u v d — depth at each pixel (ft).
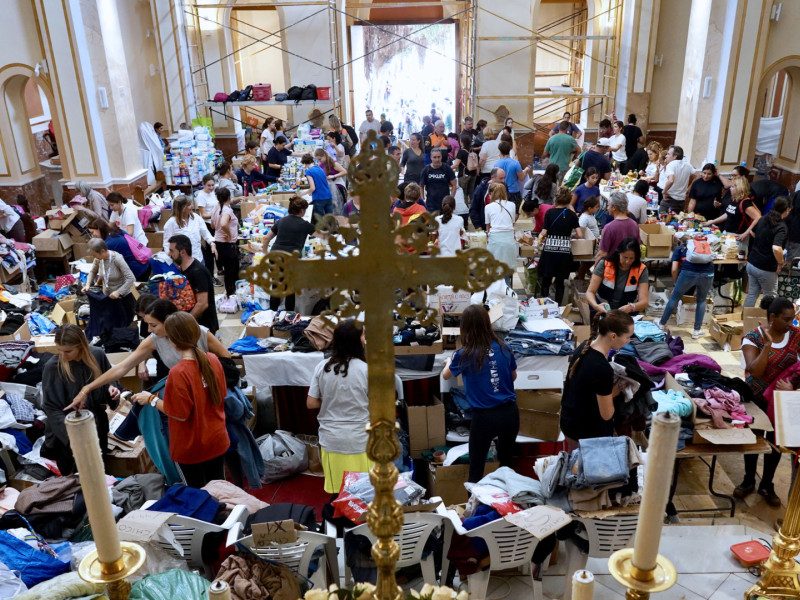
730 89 38.70
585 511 11.57
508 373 14.65
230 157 55.67
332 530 12.06
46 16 37.11
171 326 13.28
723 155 39.96
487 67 53.31
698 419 15.75
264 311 20.36
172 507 11.95
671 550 12.85
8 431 17.13
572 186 37.01
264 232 29.22
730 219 29.78
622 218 23.54
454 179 34.81
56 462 15.53
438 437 16.81
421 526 11.51
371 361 5.21
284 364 18.29
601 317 13.83
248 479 15.88
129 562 6.07
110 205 30.71
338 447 13.79
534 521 10.98
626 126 44.52
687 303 26.43
